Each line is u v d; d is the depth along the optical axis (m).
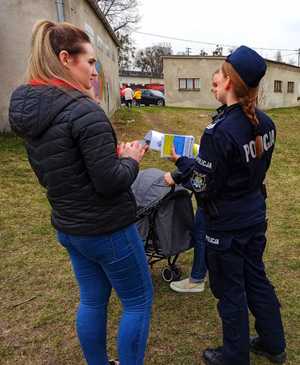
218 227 2.01
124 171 1.62
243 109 1.87
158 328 2.70
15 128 1.64
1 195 5.41
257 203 2.04
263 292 2.18
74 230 1.70
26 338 2.64
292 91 26.58
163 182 2.79
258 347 2.38
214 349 2.38
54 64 1.58
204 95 25.70
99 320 1.98
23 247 3.94
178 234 2.84
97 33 11.41
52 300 3.06
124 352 1.92
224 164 1.88
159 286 3.19
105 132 1.56
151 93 31.86
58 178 1.63
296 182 6.54
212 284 2.16
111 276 1.83
